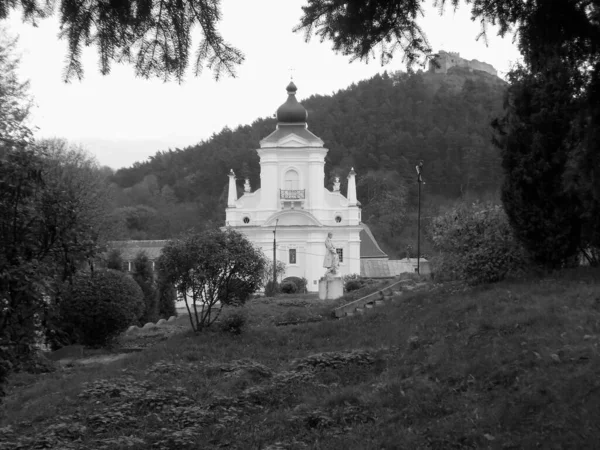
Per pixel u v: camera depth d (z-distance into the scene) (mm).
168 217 114062
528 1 8875
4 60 34750
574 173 12445
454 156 117062
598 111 9812
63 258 10133
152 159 141000
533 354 12750
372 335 19625
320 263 73438
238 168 124875
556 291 18078
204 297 23984
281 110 76312
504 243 22328
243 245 23469
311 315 27859
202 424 12961
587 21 8781
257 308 33625
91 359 22750
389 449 10508
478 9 9055
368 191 115625
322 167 75062
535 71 11281
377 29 9148
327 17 9102
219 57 7660
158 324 34375
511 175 21969
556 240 21531
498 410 10883
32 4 7375
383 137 125812
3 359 9586
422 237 102375
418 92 135500
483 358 13328
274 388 14734
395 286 28516
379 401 12672
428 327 18047
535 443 9609
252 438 11852
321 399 13555
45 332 10383
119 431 13000
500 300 18438
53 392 17031
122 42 7594
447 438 10391
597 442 9203
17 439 12539
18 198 9656
